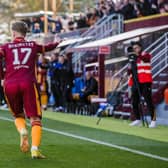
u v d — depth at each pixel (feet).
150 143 83.56
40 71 158.51
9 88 66.08
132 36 141.69
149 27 153.17
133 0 167.84
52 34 205.46
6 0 347.15
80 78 152.05
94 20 185.06
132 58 113.09
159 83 131.85
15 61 66.18
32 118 66.39
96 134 93.61
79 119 124.67
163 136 94.99
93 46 140.97
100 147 77.56
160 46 139.03
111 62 155.43
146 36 149.18
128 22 163.94
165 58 137.90
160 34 144.36
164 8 150.92
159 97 126.62
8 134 89.92
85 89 143.33
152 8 158.71
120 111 131.44
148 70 112.37
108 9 177.17
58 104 152.76
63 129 100.32
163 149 77.25
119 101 132.77
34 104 65.92
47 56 178.09
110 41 142.41
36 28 221.66
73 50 153.17
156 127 111.14
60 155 69.92
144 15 160.35
